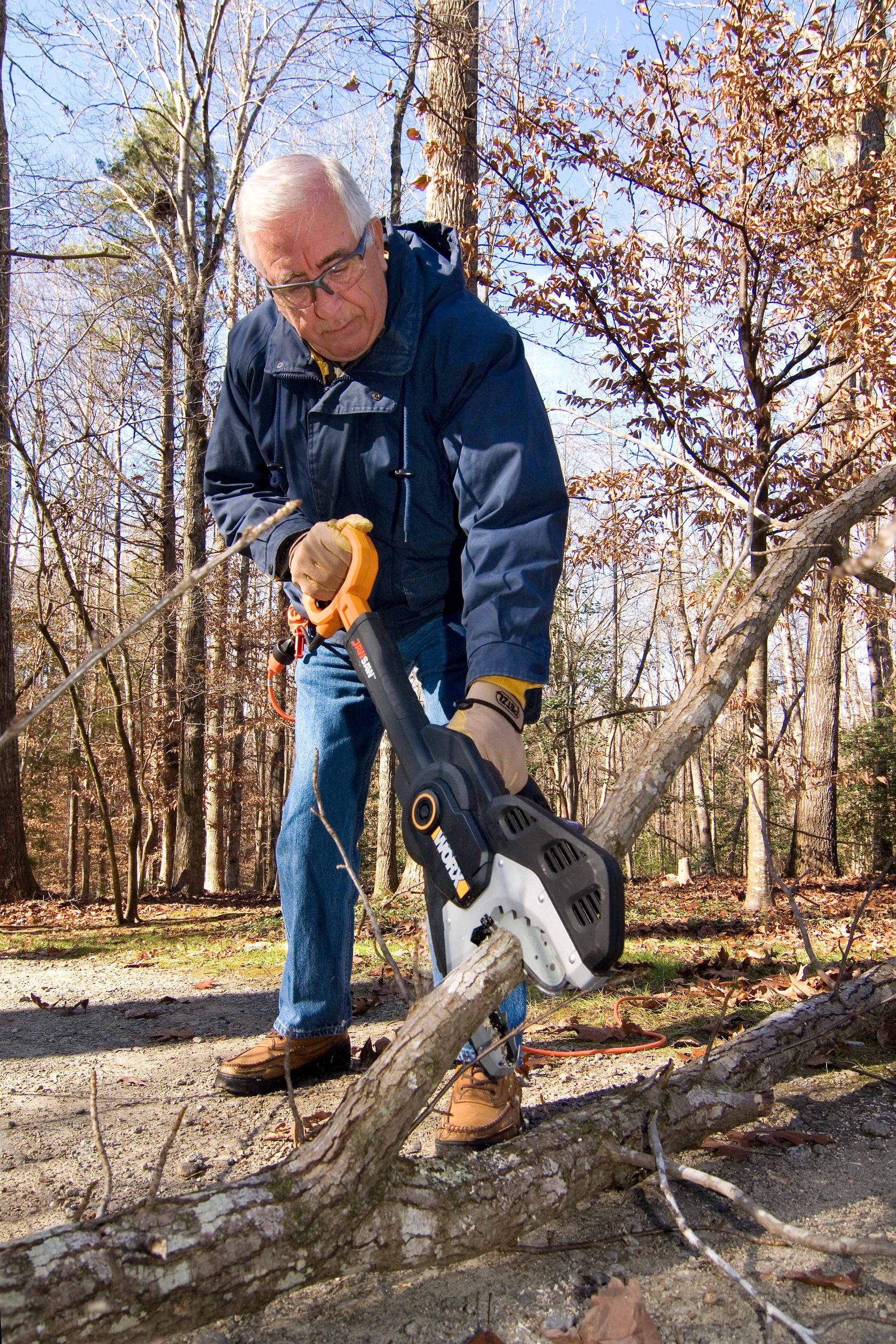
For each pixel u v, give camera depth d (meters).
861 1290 1.30
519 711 1.61
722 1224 1.48
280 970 4.29
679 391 5.64
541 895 1.23
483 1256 1.43
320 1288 1.35
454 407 1.87
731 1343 1.18
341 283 1.73
